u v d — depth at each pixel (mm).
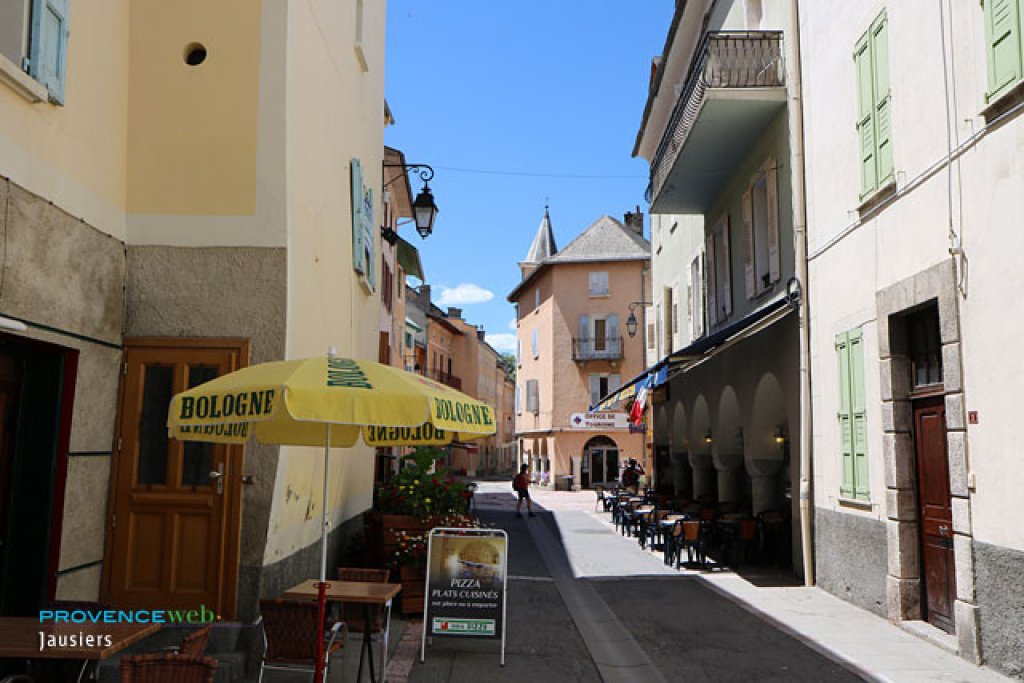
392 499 10125
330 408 4492
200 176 7352
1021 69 6270
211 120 7395
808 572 11344
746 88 12438
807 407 11438
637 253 46031
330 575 9391
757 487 14594
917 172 8164
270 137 7355
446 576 7316
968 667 7016
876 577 9305
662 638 8320
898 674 6863
